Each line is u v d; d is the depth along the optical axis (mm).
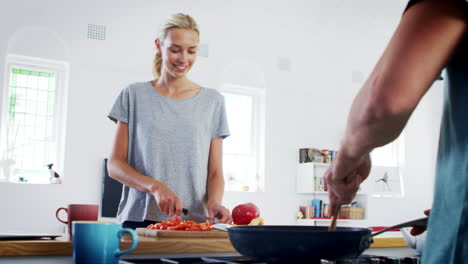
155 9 5598
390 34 6848
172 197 1665
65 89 5246
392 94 605
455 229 601
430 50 601
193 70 5828
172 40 1894
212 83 5918
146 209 1837
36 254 1028
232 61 6062
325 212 6277
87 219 1539
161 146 1914
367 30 6711
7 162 4926
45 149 5160
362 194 6781
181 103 1970
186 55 1923
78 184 5070
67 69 5230
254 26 6191
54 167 5156
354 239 773
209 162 2068
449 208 619
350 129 684
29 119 5129
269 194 6094
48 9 5160
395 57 612
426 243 646
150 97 1954
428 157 7402
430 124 7477
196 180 1950
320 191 6168
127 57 5438
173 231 1506
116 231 834
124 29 5457
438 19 603
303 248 755
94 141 5188
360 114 648
